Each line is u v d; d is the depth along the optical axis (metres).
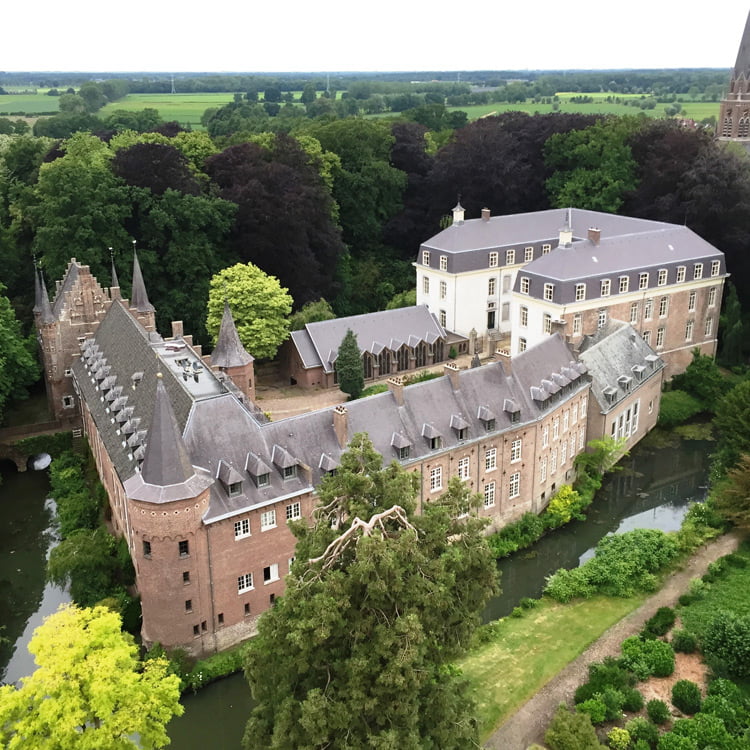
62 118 183.75
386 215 137.12
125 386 67.12
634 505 75.62
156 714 38.12
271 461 54.84
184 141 121.25
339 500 38.09
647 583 58.53
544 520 70.19
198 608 52.16
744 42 129.25
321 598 32.69
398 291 130.50
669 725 45.06
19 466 82.00
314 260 113.19
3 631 59.47
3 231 105.38
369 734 32.81
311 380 94.12
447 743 35.62
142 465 50.81
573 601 58.12
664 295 100.12
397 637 32.41
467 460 64.25
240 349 78.06
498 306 112.38
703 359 100.19
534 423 67.75
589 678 49.44
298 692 35.91
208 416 53.84
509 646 53.16
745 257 110.88
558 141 134.62
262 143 128.62
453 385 64.88
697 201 110.88
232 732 50.31
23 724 35.62
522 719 46.56
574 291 92.25
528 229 113.62
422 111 186.88
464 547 38.16
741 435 73.25
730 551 63.16
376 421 60.25
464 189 135.88
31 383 84.62
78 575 57.09
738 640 49.41
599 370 79.44
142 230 101.56
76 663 37.06
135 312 85.62
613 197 125.69
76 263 86.06
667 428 92.12
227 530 52.12
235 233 110.81
